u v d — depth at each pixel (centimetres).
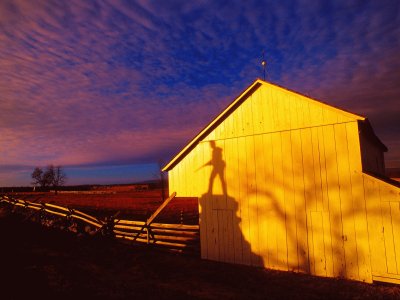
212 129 1463
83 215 2067
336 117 1170
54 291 948
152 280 1138
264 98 1330
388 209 1051
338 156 1156
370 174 1102
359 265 1091
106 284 1054
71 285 1015
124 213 3170
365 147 1289
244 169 1364
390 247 1041
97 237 1898
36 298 880
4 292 917
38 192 9000
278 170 1280
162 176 5225
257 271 1241
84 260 1404
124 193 7525
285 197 1257
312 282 1094
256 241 1317
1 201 3212
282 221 1259
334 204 1152
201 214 1477
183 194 1539
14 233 1988
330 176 1166
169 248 1616
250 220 1338
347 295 968
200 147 1498
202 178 1484
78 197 6059
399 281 1014
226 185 1409
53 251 1549
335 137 1166
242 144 1376
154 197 5906
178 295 968
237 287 1063
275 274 1195
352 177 1123
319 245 1173
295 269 1218
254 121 1349
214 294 988
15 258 1355
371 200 1084
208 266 1333
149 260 1439
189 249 1543
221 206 1418
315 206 1189
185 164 1542
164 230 1648
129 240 1783
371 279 1066
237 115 1395
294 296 968
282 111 1287
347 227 1122
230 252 1383
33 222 2408
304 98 1226
